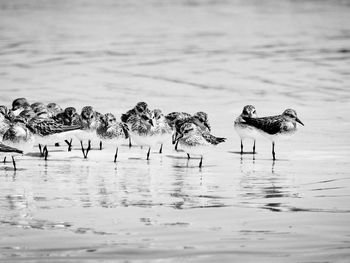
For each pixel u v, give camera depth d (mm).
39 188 17969
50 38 59125
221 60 47250
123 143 24562
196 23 71062
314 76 40469
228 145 24375
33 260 12180
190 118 24438
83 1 96000
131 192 17547
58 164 21344
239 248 12766
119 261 12125
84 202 16438
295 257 12250
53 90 36219
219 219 14781
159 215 15180
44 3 93375
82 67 44219
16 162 21578
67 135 22156
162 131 22297
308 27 67375
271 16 77625
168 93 35625
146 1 95688
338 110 30812
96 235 13625
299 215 15039
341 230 13859
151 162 21766
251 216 15008
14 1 95938
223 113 30469
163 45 54969
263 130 22484
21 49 52562
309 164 21125
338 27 67250
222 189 17859
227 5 90000
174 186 18266
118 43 56000
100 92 35750
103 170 20469
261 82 38719
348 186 18000
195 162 21703
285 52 50812
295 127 22547
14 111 27016
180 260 12156
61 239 13367
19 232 13859
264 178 19188
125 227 14195
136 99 33906
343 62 45844
